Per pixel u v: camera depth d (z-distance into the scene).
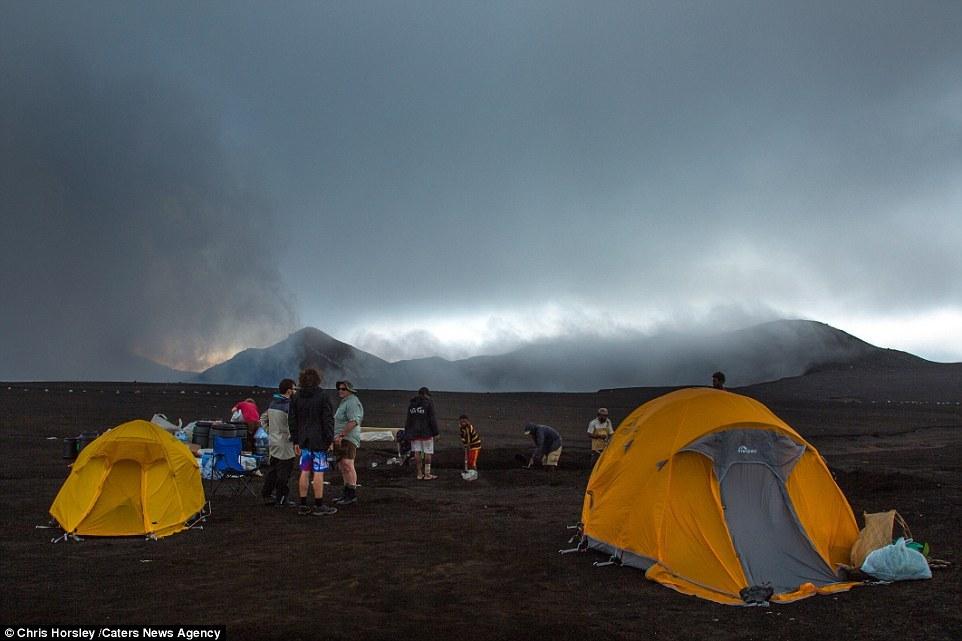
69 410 34.81
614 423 41.31
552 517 13.41
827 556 9.49
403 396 59.66
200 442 17.36
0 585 8.33
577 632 6.98
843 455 26.62
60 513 11.62
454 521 12.80
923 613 7.71
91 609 7.39
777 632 7.12
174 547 10.47
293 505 14.23
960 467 21.77
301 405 13.51
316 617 7.22
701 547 9.12
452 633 6.85
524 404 56.41
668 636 6.96
